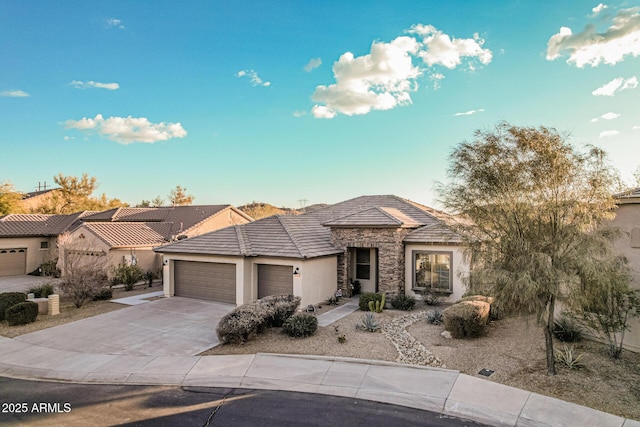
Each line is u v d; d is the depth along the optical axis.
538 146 8.77
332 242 20.11
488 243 9.38
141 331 13.70
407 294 18.98
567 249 8.55
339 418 7.56
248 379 9.51
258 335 12.80
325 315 15.73
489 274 8.88
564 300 8.40
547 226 8.87
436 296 17.88
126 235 27.30
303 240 18.86
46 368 10.48
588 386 8.47
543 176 8.80
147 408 8.07
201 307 17.45
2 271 30.00
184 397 8.62
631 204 10.45
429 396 8.33
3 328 14.34
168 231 31.31
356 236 19.44
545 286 8.38
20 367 10.61
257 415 7.71
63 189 52.62
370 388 8.83
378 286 19.45
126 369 10.28
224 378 9.61
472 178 9.62
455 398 8.19
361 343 11.83
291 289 17.27
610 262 8.49
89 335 13.30
